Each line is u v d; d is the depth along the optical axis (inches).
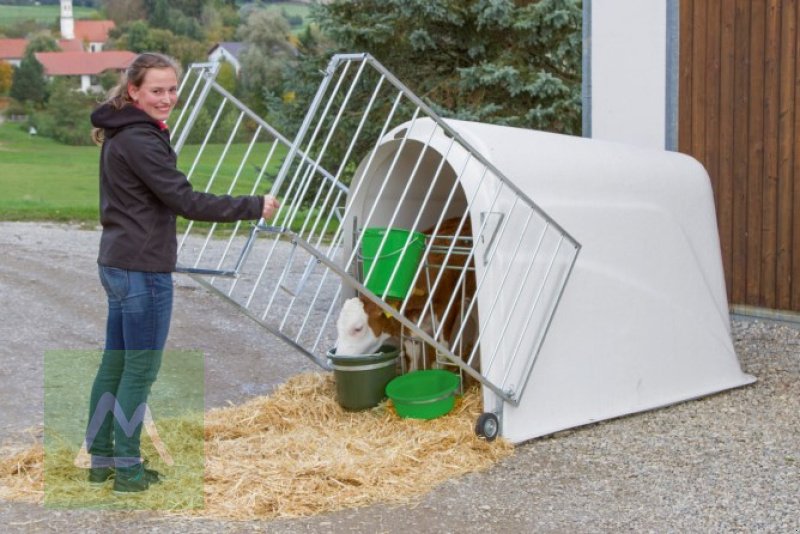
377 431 187.2
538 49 469.4
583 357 207.5
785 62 289.9
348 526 147.7
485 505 157.5
